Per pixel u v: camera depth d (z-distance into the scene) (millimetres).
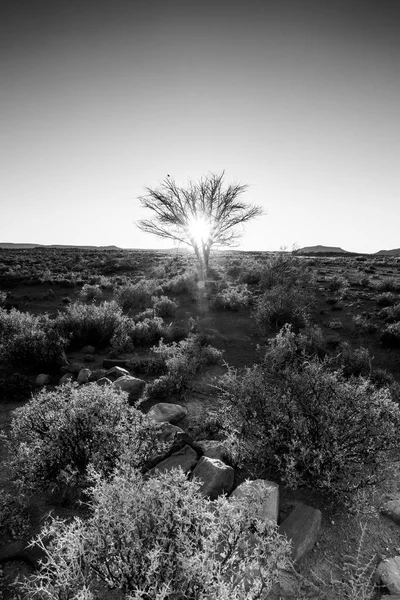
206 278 24156
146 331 10922
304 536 3434
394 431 4145
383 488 4402
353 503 3973
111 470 4109
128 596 2162
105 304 12008
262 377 5027
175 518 2531
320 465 4125
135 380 7043
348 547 3494
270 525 2871
